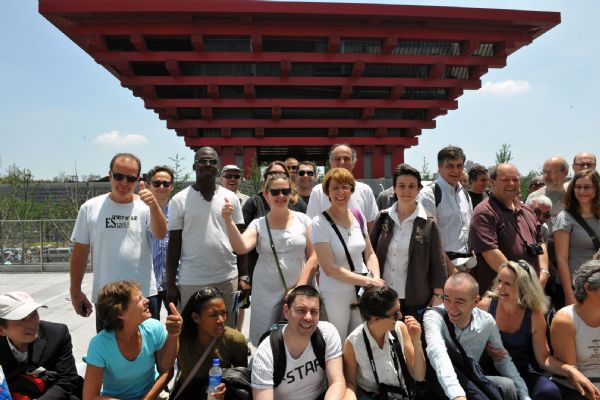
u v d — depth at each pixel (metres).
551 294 5.13
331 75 25.30
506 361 3.74
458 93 25.98
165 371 3.59
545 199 5.94
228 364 3.77
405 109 27.78
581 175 4.78
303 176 6.40
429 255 4.38
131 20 20.73
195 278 4.47
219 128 28.14
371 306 3.50
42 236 14.30
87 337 6.80
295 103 25.66
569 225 4.86
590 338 3.69
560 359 3.81
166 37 22.36
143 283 4.33
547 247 5.27
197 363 3.66
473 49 23.14
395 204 4.63
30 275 13.40
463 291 3.58
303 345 3.49
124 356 3.44
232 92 25.73
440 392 3.59
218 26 21.52
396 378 3.62
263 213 5.62
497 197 4.84
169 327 3.53
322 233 4.23
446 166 5.18
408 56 23.88
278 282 4.45
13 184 27.36
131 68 23.11
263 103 25.48
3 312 3.25
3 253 14.15
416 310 4.39
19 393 3.38
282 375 3.45
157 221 4.14
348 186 4.27
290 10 20.70
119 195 4.24
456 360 3.66
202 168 4.40
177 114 25.95
